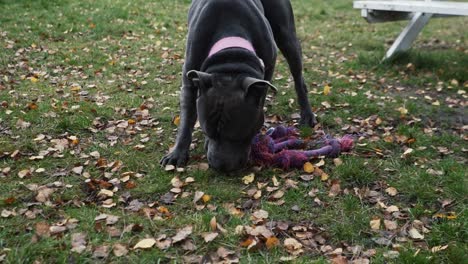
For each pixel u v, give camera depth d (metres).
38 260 0.88
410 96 1.84
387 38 2.90
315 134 1.47
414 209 1.07
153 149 1.36
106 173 1.20
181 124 1.25
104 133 1.46
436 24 3.37
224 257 0.91
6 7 3.00
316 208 1.08
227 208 1.07
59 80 1.95
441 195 1.14
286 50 1.44
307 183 1.17
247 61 1.12
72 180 1.18
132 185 1.15
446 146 1.41
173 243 0.94
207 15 1.20
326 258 0.92
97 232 0.97
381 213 1.07
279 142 1.37
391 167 1.26
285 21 1.40
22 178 1.18
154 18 3.07
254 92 1.06
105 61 2.21
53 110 1.60
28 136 1.42
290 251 0.93
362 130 1.51
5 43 2.38
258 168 1.23
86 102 1.69
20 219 1.01
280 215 1.05
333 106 1.70
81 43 2.51
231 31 1.19
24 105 1.65
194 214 1.04
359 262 0.90
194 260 0.90
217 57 1.12
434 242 0.97
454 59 2.31
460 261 0.91
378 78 2.06
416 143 1.40
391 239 0.98
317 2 4.12
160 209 1.05
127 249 0.92
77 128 1.48
